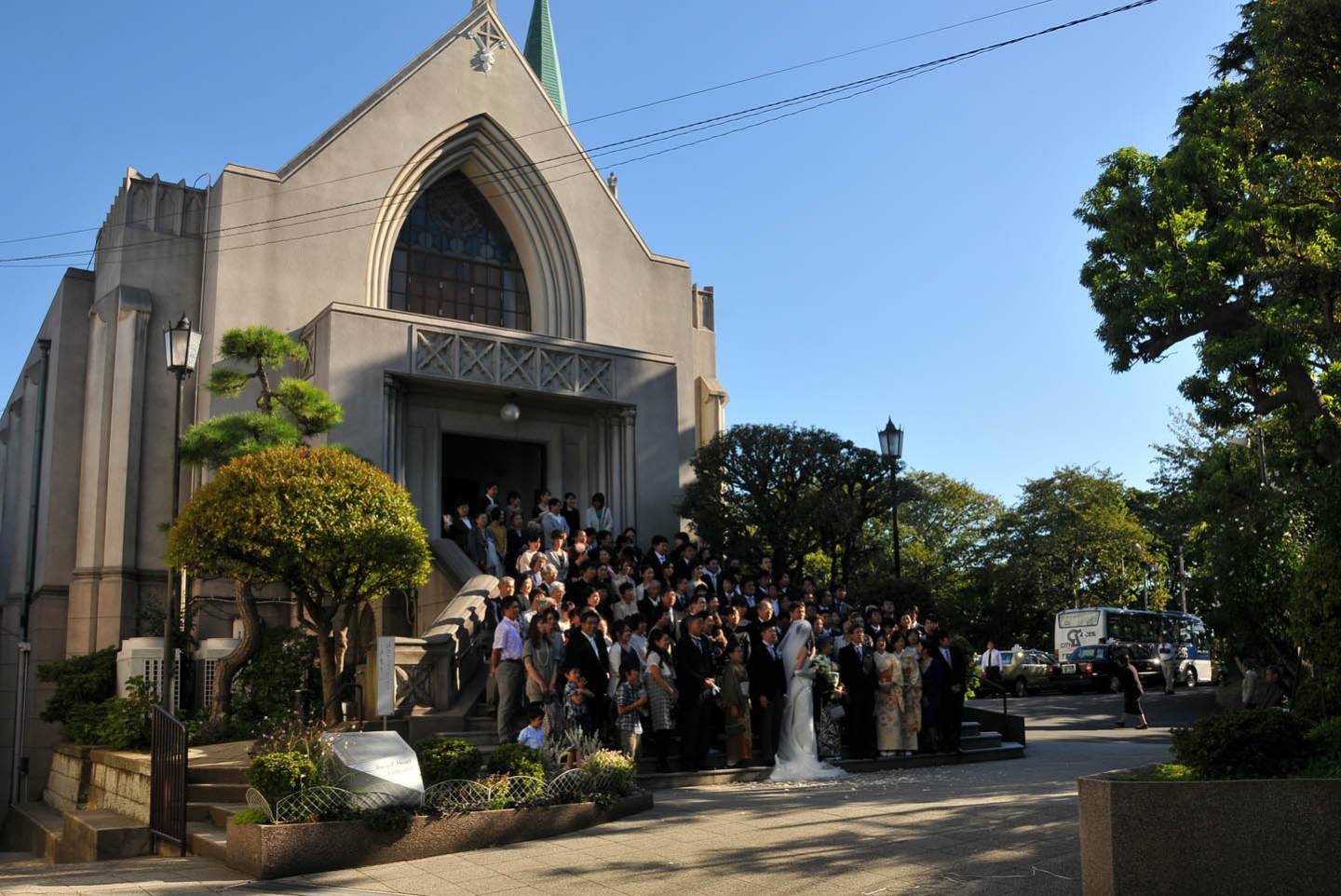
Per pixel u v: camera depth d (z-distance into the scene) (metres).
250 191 20.97
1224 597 21.66
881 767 14.86
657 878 8.09
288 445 14.94
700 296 27.48
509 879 8.24
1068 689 36.09
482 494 24.69
